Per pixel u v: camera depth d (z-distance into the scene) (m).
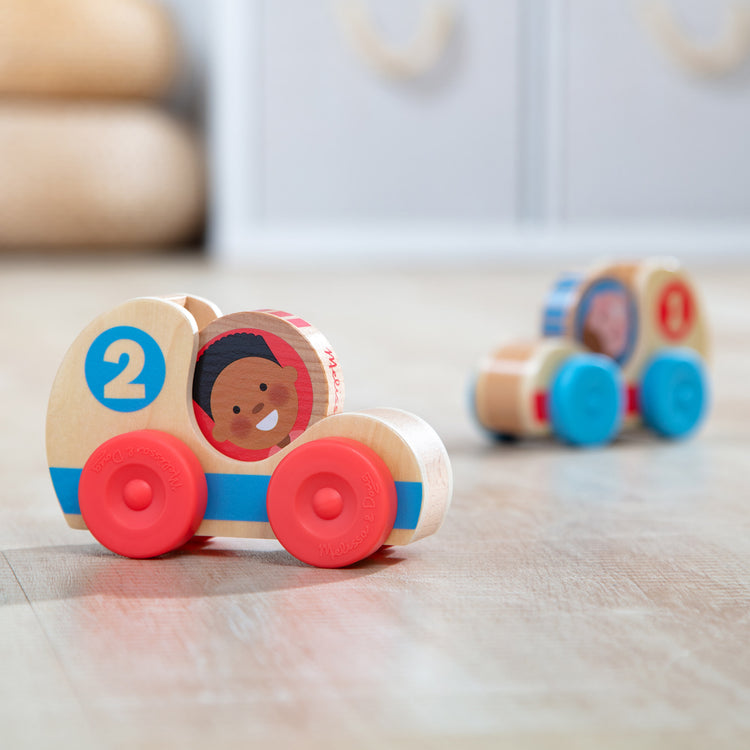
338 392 0.78
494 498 0.99
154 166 4.09
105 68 4.07
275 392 0.78
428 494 0.76
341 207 4.18
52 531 0.86
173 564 0.77
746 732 0.50
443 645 0.61
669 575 0.75
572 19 4.12
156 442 0.77
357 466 0.74
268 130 4.11
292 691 0.54
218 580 0.73
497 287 3.15
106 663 0.58
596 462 1.16
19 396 1.50
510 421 1.25
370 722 0.51
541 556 0.80
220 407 0.79
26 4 3.98
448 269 3.82
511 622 0.65
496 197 4.23
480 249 4.23
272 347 0.78
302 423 0.78
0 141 3.93
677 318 1.34
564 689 0.55
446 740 0.49
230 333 0.78
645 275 1.31
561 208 4.24
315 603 0.68
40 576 0.74
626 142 4.22
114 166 4.00
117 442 0.77
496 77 4.15
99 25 4.03
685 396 1.30
